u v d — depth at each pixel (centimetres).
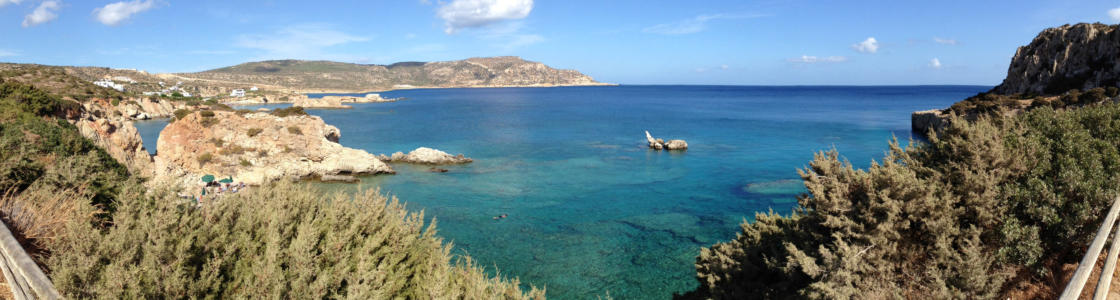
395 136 8575
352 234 991
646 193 4175
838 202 1283
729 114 13762
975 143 1285
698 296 2052
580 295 2197
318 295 768
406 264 1019
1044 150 1281
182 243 763
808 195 1520
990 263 1095
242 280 809
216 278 767
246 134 4728
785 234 1661
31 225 906
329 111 15712
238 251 882
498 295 1074
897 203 1192
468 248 2778
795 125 10238
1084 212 1023
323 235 1008
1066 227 1058
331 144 4981
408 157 5716
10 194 1110
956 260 1113
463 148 7031
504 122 11431
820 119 11731
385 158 5719
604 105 19212
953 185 1309
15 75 10831
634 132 9100
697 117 12688
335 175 4756
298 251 833
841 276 1130
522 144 7462
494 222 3300
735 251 1780
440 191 4262
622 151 6681
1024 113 1623
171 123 4556
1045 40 8594
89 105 10081
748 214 3503
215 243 840
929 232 1206
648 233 3064
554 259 2620
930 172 1357
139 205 892
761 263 1695
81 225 762
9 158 1245
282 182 1138
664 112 14825
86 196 1163
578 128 9925
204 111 4731
